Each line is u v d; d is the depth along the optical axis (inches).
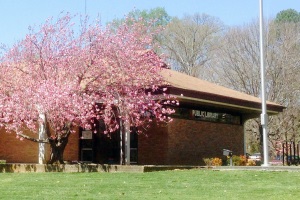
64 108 717.3
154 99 809.5
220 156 1003.9
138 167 693.9
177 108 909.2
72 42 781.9
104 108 802.8
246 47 1716.3
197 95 852.6
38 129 842.8
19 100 735.7
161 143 883.4
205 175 611.2
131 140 919.0
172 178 589.0
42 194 466.0
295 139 1619.1
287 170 657.0
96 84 768.3
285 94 1648.6
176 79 944.9
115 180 580.1
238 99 955.3
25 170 751.7
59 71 776.9
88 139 930.7
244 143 1088.2
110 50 776.9
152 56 816.9
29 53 790.5
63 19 796.6
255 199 421.7
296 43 1717.5
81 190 493.0
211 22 2180.1
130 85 779.4
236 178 575.8
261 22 729.6
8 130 791.1
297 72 1663.4
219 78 1764.3
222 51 1786.4
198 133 952.9
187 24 2172.7
